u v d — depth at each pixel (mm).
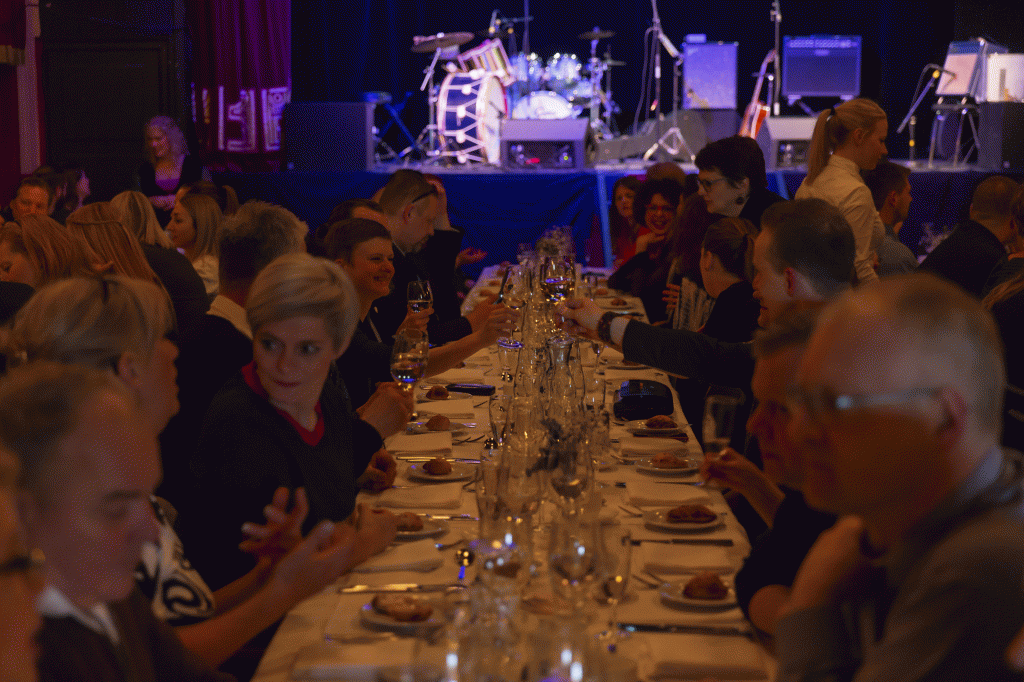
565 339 3137
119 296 1687
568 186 9695
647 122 12297
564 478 2020
